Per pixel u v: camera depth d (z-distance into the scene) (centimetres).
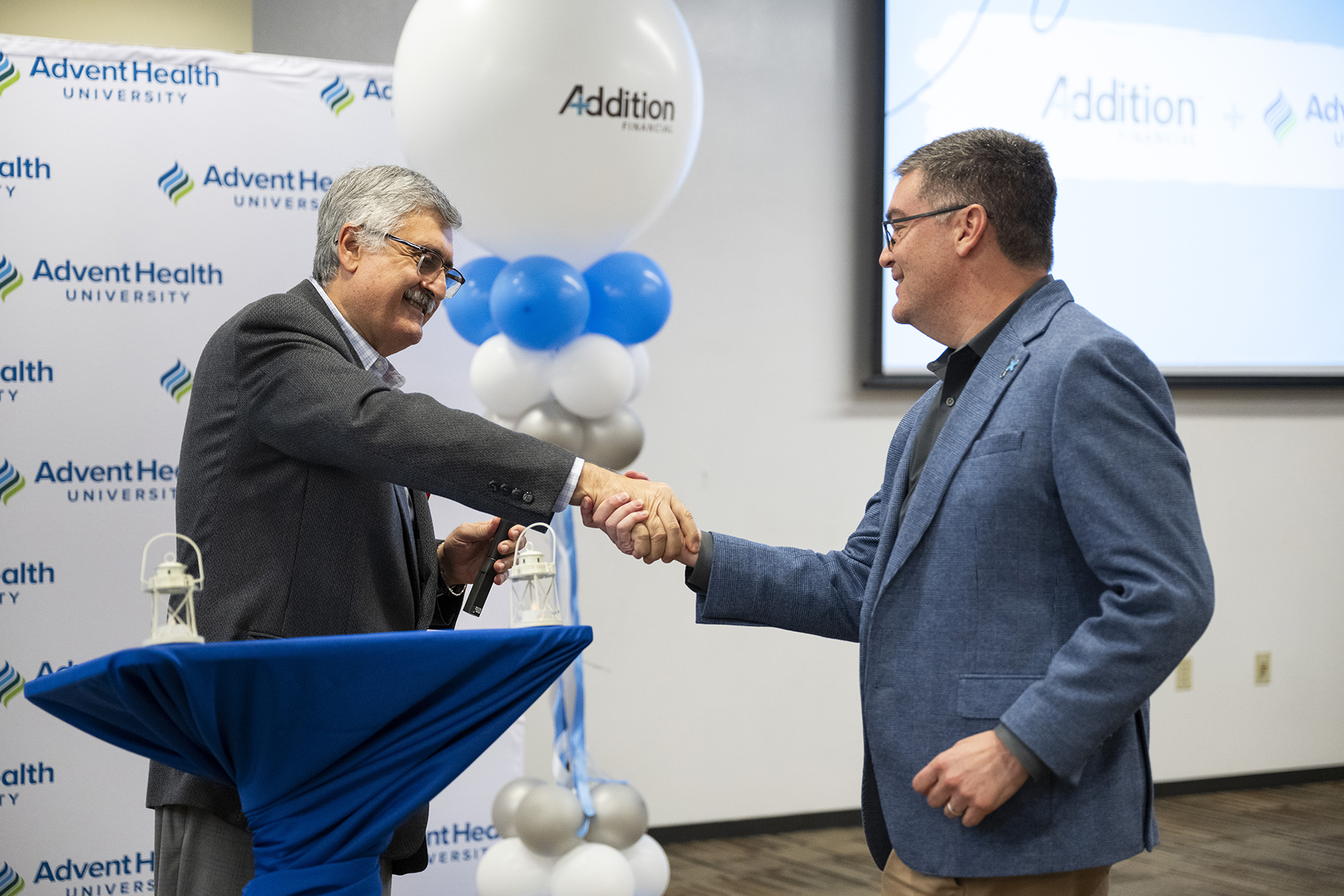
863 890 333
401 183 166
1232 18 430
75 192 263
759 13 393
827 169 400
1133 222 420
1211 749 439
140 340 268
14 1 345
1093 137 415
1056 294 148
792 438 397
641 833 267
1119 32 417
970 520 139
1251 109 433
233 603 148
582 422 262
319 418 146
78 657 263
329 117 278
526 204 234
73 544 263
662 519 164
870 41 401
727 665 391
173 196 269
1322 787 446
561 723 275
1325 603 453
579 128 226
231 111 272
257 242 274
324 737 118
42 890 261
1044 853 132
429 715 121
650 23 234
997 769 128
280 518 151
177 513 157
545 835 251
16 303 260
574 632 125
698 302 388
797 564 172
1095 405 132
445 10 230
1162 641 125
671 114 236
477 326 266
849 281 403
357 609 153
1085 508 130
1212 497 439
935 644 140
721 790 390
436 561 173
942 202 150
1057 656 131
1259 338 436
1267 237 436
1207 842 374
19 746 260
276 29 354
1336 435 455
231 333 155
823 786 401
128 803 266
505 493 150
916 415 166
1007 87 406
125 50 266
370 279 163
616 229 243
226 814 142
